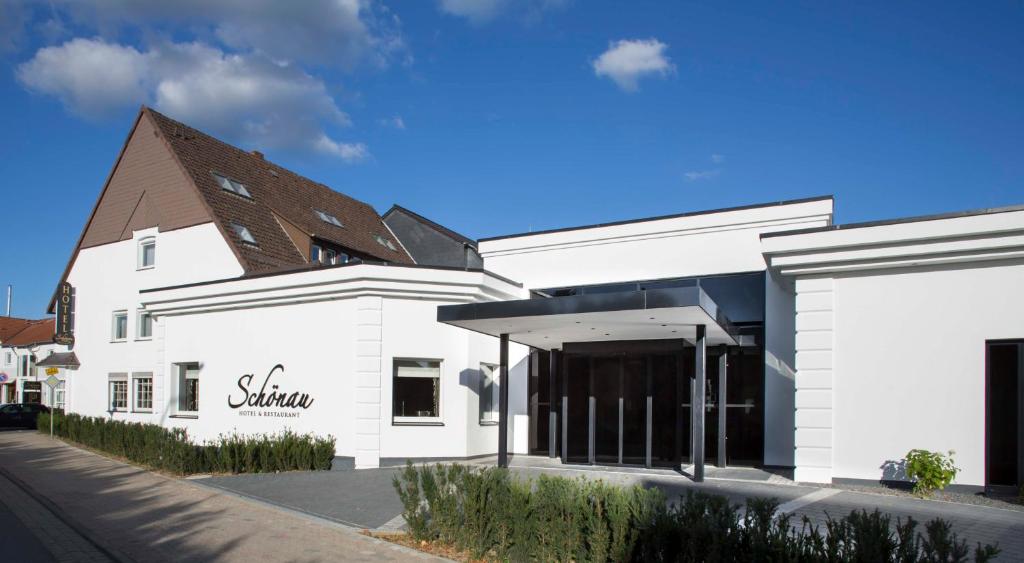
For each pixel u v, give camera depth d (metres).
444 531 7.87
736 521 5.87
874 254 12.02
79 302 28.69
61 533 9.19
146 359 25.52
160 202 25.50
